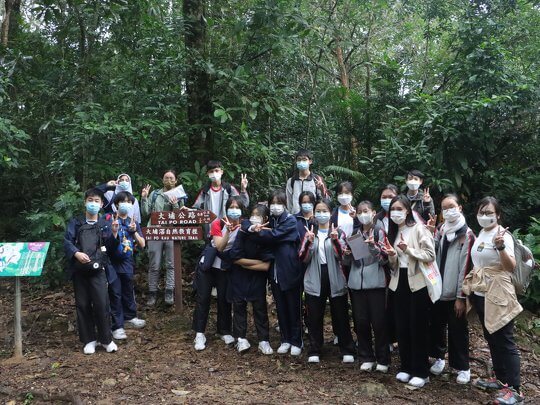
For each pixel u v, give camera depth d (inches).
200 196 236.4
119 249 202.4
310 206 190.5
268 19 269.4
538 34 358.9
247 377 167.5
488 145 285.0
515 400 146.4
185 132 284.8
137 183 272.8
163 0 319.3
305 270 183.5
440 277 160.4
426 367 162.2
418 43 450.9
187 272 281.1
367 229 175.6
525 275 150.3
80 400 148.3
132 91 273.6
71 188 271.4
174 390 155.6
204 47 292.8
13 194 347.9
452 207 164.7
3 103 290.5
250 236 186.9
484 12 358.0
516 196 294.5
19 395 154.4
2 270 176.7
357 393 155.4
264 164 293.6
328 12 373.1
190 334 209.8
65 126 268.1
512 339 149.7
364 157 328.8
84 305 188.1
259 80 286.4
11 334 212.1
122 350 191.5
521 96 286.7
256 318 192.2
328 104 353.4
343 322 180.2
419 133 300.2
